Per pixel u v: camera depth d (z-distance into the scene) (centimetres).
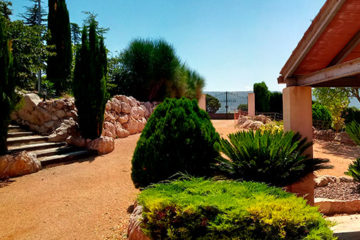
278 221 181
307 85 382
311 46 348
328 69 321
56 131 785
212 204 198
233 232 186
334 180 529
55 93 1502
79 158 680
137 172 346
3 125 552
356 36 338
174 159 331
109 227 312
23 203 400
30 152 600
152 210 207
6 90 555
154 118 367
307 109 392
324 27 321
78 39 2438
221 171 343
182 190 253
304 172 342
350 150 905
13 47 941
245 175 333
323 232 180
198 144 343
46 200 413
